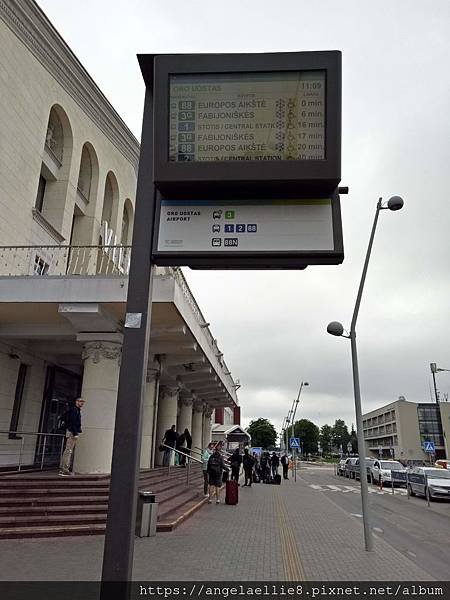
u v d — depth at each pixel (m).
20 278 12.76
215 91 4.78
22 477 11.27
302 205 4.77
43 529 8.76
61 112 20.41
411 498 22.03
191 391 28.80
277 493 20.69
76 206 22.05
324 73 4.72
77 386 20.19
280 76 4.76
